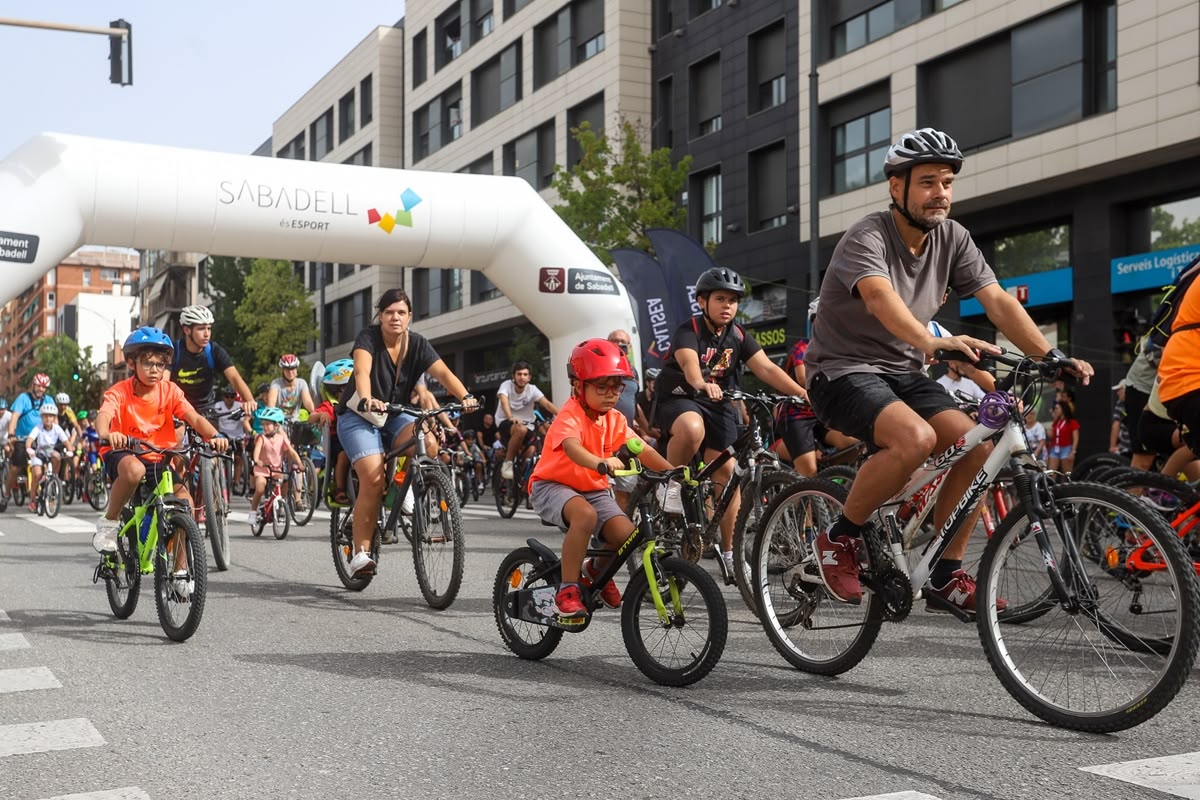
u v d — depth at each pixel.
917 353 4.63
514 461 14.52
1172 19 16.22
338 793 3.19
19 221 12.11
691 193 27.94
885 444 4.32
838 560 4.54
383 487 6.99
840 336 4.61
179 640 5.62
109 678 4.76
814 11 20.09
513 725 3.94
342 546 7.52
